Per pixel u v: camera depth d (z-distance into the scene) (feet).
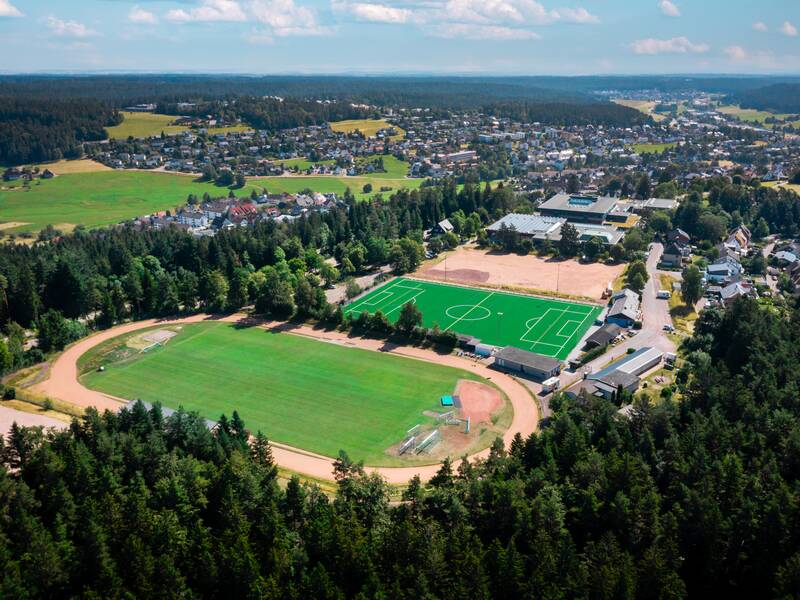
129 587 286.66
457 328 643.86
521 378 528.22
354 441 439.63
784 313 627.46
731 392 402.31
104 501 314.14
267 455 382.01
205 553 292.61
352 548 288.30
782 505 294.46
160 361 569.64
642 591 276.00
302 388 516.73
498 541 291.38
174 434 390.42
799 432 352.28
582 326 641.81
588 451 358.02
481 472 355.77
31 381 531.91
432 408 482.69
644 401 394.11
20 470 357.61
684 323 641.40
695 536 302.04
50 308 647.56
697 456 332.39
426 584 268.82
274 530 307.17
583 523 316.60
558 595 262.06
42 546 286.25
